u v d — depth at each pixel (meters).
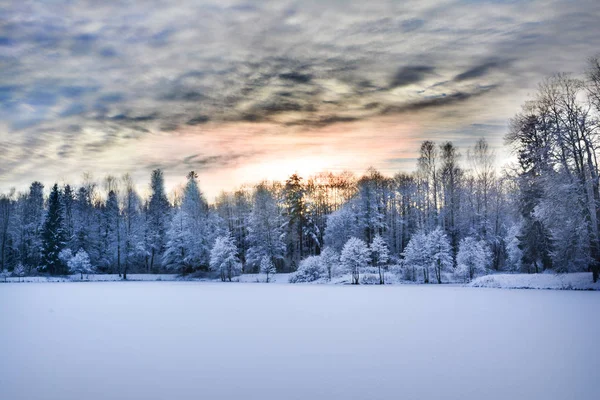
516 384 9.96
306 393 9.58
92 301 32.56
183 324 20.11
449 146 67.25
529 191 42.69
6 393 9.99
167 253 70.50
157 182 87.50
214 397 9.44
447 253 54.53
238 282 62.66
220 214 89.44
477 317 20.48
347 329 17.89
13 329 19.28
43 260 71.00
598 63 34.19
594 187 35.09
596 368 11.17
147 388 10.17
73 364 12.64
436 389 9.70
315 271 60.81
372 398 9.18
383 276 55.88
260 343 15.22
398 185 80.62
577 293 31.41
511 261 53.94
